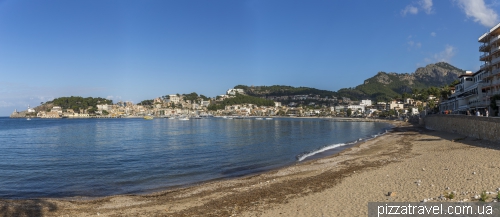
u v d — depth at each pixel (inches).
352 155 1414.9
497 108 2436.0
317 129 4183.1
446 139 1785.2
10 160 1529.3
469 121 1765.5
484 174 704.4
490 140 1428.4
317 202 631.2
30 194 878.4
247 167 1278.3
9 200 770.8
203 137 2878.9
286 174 1034.7
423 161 1012.5
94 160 1510.8
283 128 4515.3
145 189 925.2
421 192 620.7
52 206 713.0
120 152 1817.2
